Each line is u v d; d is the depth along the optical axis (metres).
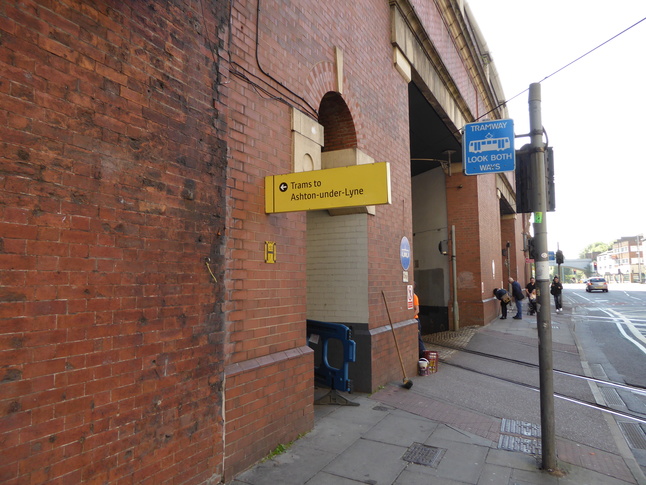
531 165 4.67
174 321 3.41
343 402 6.20
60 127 2.68
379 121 7.72
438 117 12.33
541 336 4.42
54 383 2.60
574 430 5.56
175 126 3.51
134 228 3.12
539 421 5.78
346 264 7.05
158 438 3.24
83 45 2.84
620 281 124.31
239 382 4.06
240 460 4.04
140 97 3.22
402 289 8.32
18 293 2.44
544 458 4.29
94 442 2.80
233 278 4.09
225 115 4.06
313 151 5.45
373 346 6.85
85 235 2.79
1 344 2.36
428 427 5.40
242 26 4.38
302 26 5.41
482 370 8.89
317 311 7.14
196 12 3.79
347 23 6.66
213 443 3.74
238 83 4.29
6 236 2.40
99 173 2.90
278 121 4.85
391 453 4.59
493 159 4.87
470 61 14.70
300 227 5.13
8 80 2.44
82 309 2.76
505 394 7.10
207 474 3.67
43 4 2.62
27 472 2.45
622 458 4.68
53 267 2.61
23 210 2.48
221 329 3.89
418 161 16.33
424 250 17.19
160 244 3.32
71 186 2.73
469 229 16.17
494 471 4.23
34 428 2.49
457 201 16.39
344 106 6.53
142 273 3.16
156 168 3.32
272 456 4.41
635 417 6.17
